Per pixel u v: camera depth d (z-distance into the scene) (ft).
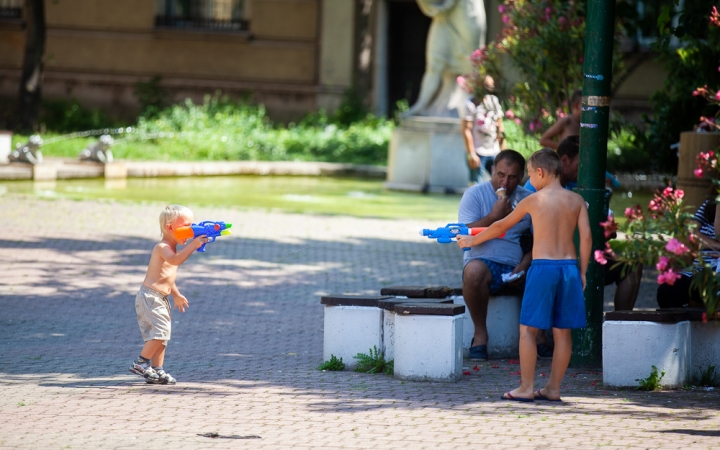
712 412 34.47
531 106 62.18
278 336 48.78
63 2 164.25
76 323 49.98
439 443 30.01
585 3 61.31
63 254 67.56
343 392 37.35
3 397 35.76
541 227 35.81
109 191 99.81
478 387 38.68
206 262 67.56
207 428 31.76
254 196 100.89
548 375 41.78
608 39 41.88
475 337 44.78
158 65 164.14
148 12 163.53
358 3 161.48
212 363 42.65
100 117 155.22
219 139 129.59
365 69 162.81
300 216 86.43
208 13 164.55
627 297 45.75
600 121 42.19
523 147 68.39
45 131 145.28
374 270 66.49
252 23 162.50
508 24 63.77
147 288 38.27
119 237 74.38
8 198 89.25
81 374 39.83
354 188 111.14
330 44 161.17
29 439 30.04
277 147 132.05
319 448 29.40
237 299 57.26
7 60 165.27
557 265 35.53
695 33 57.82
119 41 164.14
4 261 64.39
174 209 38.63
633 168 116.67
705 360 40.04
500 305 45.44
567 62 60.95
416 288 43.47
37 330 48.21
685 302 43.47
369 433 31.19
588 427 32.12
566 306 35.55
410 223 85.66
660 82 147.13
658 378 38.45
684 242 32.35
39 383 38.09
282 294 58.90
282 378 39.91
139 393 36.73
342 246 74.33
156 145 129.49
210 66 163.63
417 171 108.37
